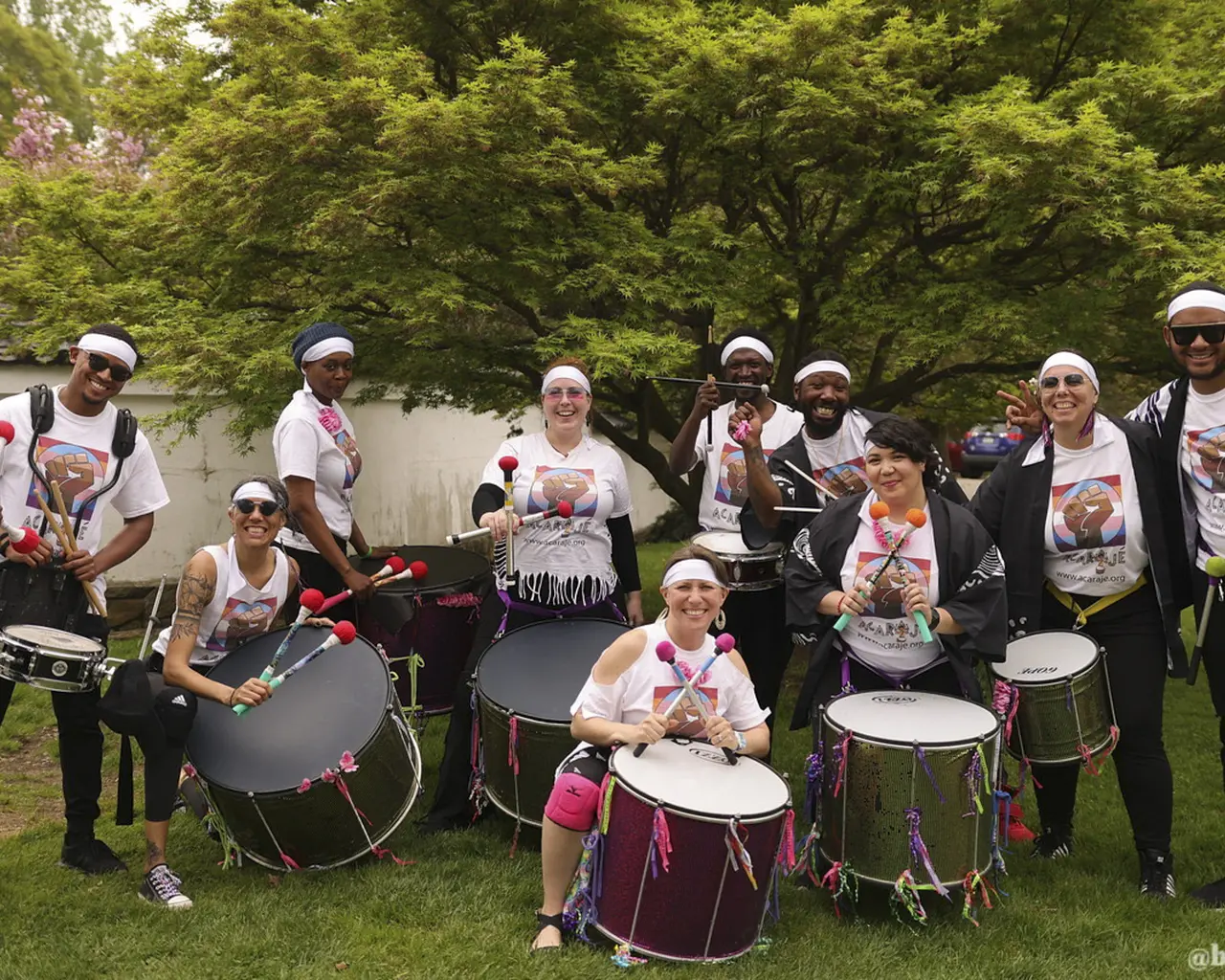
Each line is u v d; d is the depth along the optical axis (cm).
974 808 324
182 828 418
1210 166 537
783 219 657
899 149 598
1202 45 619
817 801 352
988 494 393
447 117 477
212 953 315
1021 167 504
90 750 382
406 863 380
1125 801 375
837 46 545
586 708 334
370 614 451
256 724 374
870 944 328
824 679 374
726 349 468
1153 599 376
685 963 310
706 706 337
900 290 630
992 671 366
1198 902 360
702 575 330
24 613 356
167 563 800
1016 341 550
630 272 556
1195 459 369
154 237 612
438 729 561
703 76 555
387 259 541
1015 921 345
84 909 345
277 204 530
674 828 298
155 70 677
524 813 385
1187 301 363
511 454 435
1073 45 618
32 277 600
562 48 600
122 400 771
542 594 429
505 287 554
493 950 318
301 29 529
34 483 361
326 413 448
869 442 362
